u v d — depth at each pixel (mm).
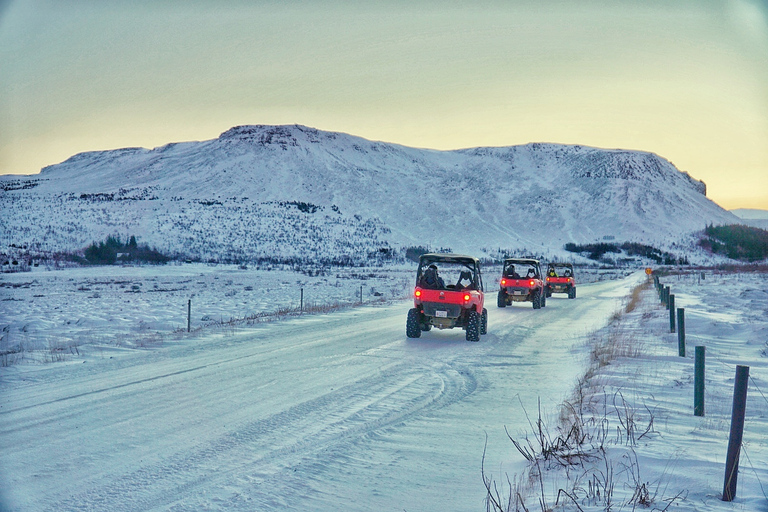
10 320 18781
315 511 4664
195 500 4836
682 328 11672
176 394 8539
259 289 38062
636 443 5953
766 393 8367
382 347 13461
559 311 24094
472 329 14781
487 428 7027
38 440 6348
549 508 4434
